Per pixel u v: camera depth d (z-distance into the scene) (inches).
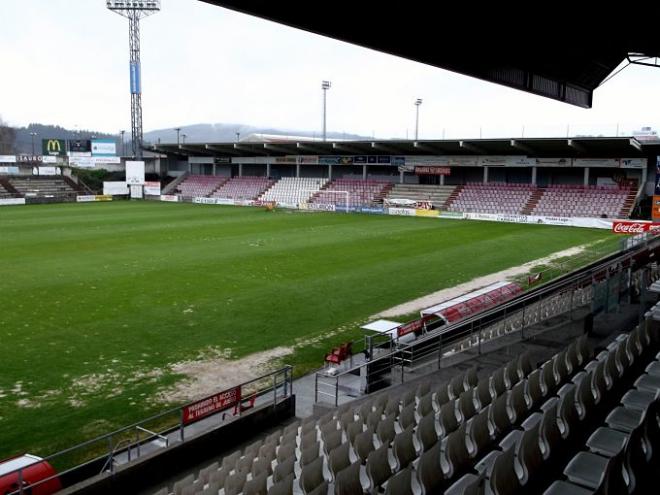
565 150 2361.0
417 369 575.2
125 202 3063.5
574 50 706.8
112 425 522.3
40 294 971.3
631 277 755.4
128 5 3275.1
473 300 793.6
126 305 906.7
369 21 506.3
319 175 3245.6
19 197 3011.8
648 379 400.2
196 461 451.2
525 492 291.7
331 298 970.1
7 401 563.8
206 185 3363.7
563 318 667.4
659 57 732.7
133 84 3408.0
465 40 602.5
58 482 394.3
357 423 392.8
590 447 317.7
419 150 2672.2
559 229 1963.6
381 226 2000.5
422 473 300.5
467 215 2282.2
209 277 1115.3
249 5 422.0
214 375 639.8
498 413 369.7
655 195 1716.3
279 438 435.2
